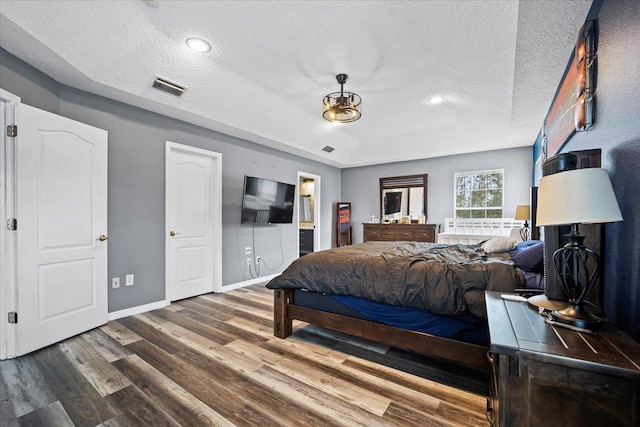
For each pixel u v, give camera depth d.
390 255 2.49
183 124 3.66
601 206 1.10
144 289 3.23
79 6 1.99
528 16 1.76
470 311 1.75
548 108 3.30
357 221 6.95
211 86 3.08
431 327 1.94
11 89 2.20
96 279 2.72
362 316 2.22
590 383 0.90
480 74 2.89
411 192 6.20
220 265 4.09
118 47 2.38
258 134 4.27
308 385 1.81
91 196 2.68
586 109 1.69
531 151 5.03
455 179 5.72
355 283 2.21
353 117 3.09
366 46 2.45
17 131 2.15
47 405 1.60
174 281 3.61
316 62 2.70
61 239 2.43
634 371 0.84
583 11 1.71
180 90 3.02
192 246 3.82
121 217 3.04
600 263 1.32
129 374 1.92
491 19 2.10
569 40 1.99
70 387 1.77
